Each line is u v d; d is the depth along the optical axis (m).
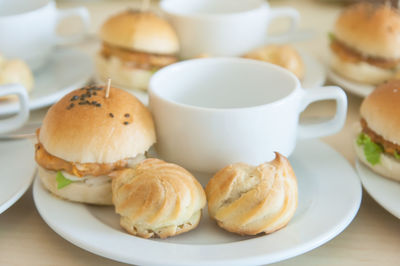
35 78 0.55
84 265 0.36
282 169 0.37
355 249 0.37
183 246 0.35
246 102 0.45
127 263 0.35
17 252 0.37
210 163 0.39
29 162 0.42
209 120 0.38
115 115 0.38
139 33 0.53
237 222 0.36
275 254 0.34
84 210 0.38
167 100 0.39
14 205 0.41
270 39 0.62
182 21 0.56
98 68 0.55
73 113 0.38
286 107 0.39
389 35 0.53
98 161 0.38
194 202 0.36
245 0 0.61
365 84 0.54
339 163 0.42
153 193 0.35
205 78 0.45
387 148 0.41
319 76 0.55
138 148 0.38
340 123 0.43
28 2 0.61
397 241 0.38
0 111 0.48
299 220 0.37
